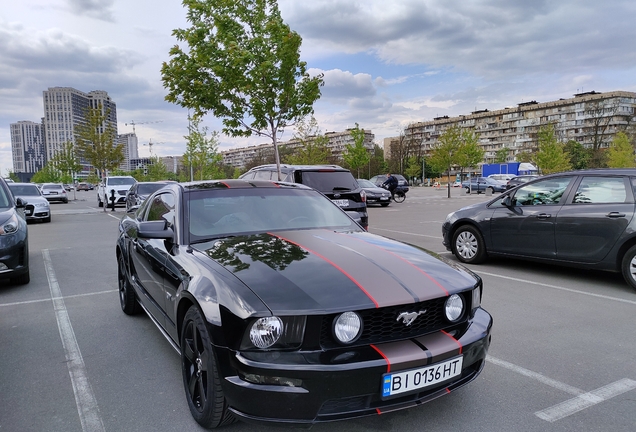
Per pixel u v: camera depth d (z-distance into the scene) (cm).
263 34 1154
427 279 257
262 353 219
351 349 224
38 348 391
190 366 274
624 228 552
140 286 414
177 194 370
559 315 471
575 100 10800
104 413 280
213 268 266
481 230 710
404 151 9800
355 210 914
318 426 262
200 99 1166
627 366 345
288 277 246
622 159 4469
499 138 12669
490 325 270
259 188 398
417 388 229
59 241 1081
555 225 616
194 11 1134
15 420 273
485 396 298
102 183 2414
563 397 296
